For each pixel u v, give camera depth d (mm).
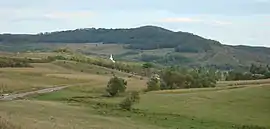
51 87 123062
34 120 43812
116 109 76938
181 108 82250
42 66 192250
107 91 109188
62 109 65312
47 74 159250
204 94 98125
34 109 59281
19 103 66250
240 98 92125
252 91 99000
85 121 53594
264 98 91812
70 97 99438
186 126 63375
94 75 180750
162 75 132750
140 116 69812
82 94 108875
